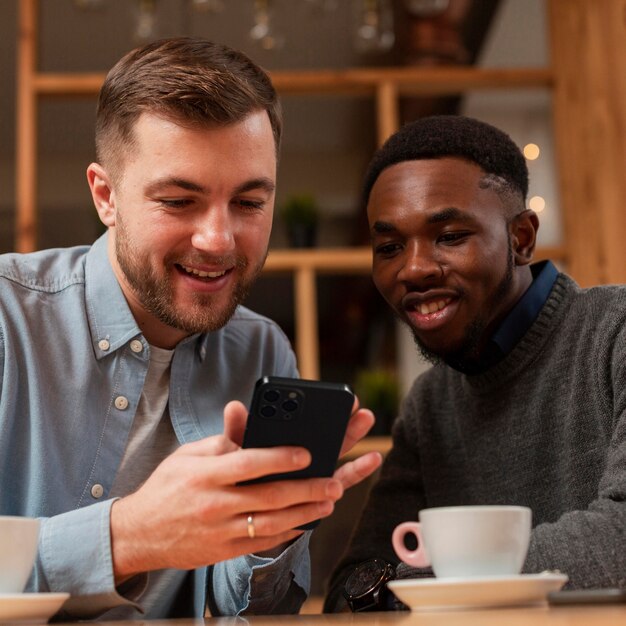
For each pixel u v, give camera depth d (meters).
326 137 3.05
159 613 1.27
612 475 1.10
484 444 1.38
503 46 2.97
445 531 0.87
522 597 0.83
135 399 1.30
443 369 1.46
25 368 1.26
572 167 2.83
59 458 1.25
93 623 0.89
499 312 1.34
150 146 1.18
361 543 1.41
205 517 0.91
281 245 2.97
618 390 1.23
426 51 2.97
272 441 0.88
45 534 0.99
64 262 1.38
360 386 2.88
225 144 1.17
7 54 3.29
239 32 3.02
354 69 3.00
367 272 2.95
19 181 2.81
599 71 2.64
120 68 1.24
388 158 1.33
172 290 1.22
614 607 0.79
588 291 1.35
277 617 0.96
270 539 0.95
